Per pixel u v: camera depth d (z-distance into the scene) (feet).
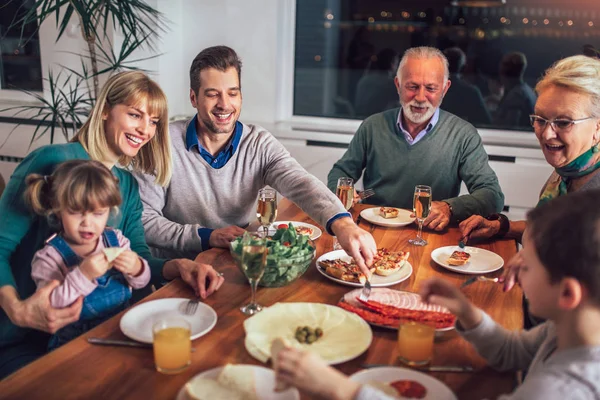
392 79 12.85
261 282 5.10
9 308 4.58
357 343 4.08
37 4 9.93
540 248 3.22
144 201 7.09
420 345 3.87
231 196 7.41
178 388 3.61
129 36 10.39
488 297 5.12
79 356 3.94
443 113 8.97
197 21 12.69
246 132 7.43
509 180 11.59
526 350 3.86
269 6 12.26
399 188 9.07
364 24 12.71
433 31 12.36
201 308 4.61
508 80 12.17
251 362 3.92
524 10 11.78
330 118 13.32
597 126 5.86
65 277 4.75
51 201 4.75
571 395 2.93
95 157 5.82
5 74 13.07
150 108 5.79
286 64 13.11
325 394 2.99
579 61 5.85
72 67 12.23
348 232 5.57
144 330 4.30
